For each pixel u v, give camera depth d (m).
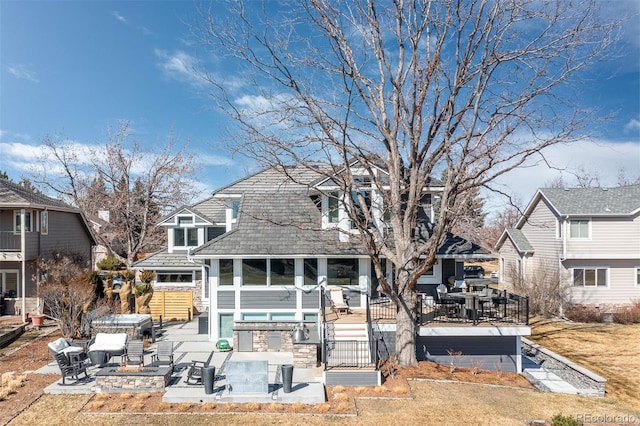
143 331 17.06
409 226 14.13
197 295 23.14
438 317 15.51
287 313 16.83
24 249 21.19
